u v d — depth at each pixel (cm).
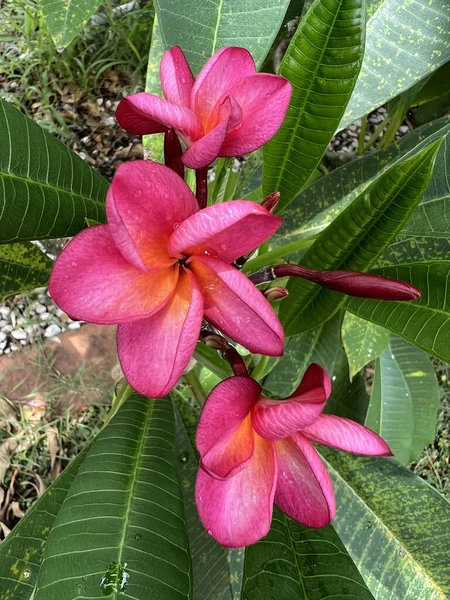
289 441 20
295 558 24
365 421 50
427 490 32
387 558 31
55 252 62
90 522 24
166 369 18
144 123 22
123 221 17
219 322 19
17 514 57
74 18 50
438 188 32
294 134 28
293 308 30
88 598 23
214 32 31
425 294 27
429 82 51
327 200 39
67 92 70
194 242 17
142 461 27
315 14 25
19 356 61
